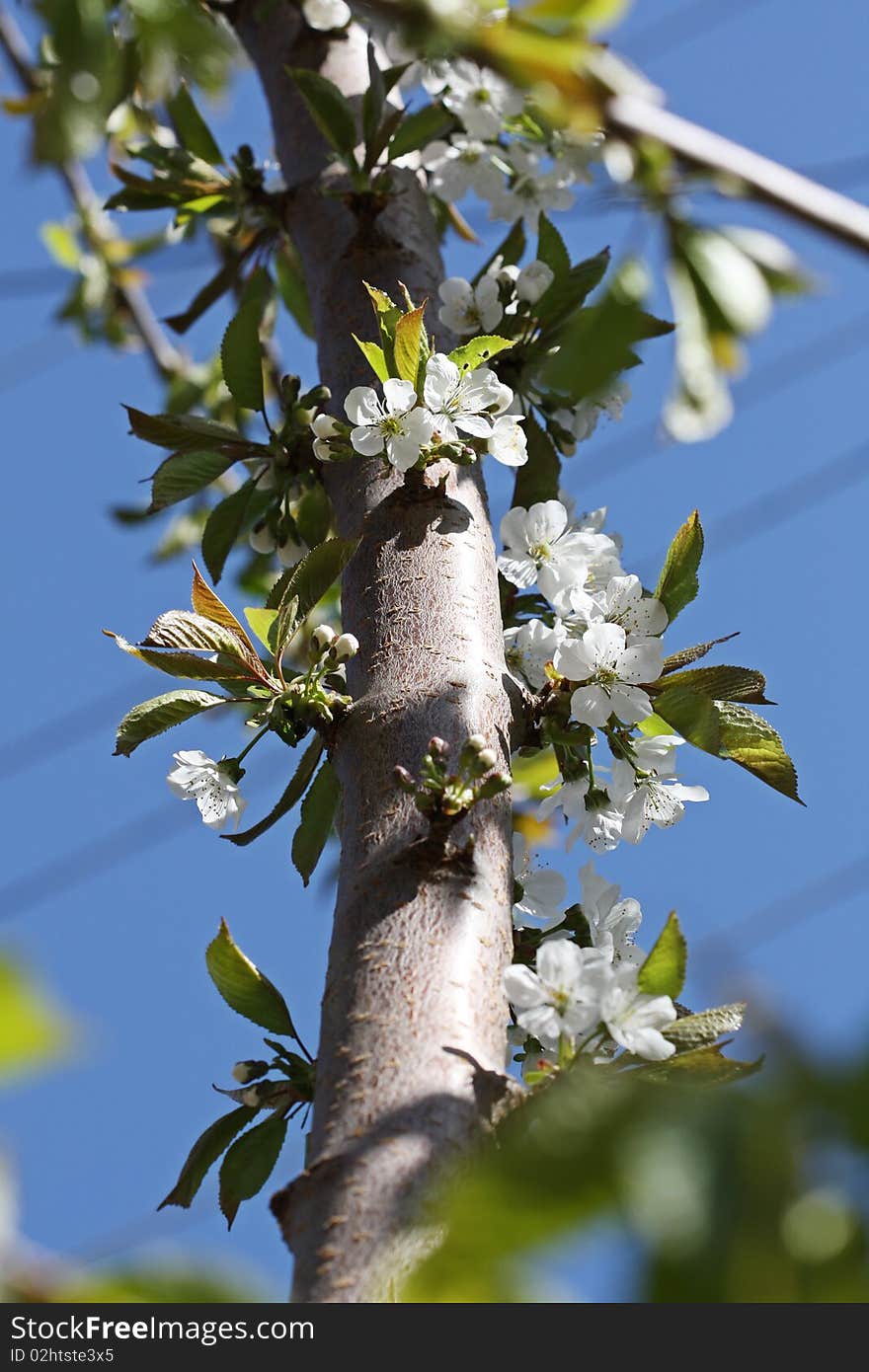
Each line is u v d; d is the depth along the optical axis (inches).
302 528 69.5
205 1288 37.7
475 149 72.7
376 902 63.6
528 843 70.8
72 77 60.3
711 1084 63.6
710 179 60.1
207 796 68.0
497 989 63.3
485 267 72.0
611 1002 62.9
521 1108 62.0
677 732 67.6
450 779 63.9
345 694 66.6
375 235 71.2
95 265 85.0
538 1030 62.9
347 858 64.5
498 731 65.4
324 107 70.6
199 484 69.8
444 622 66.2
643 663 67.0
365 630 66.4
